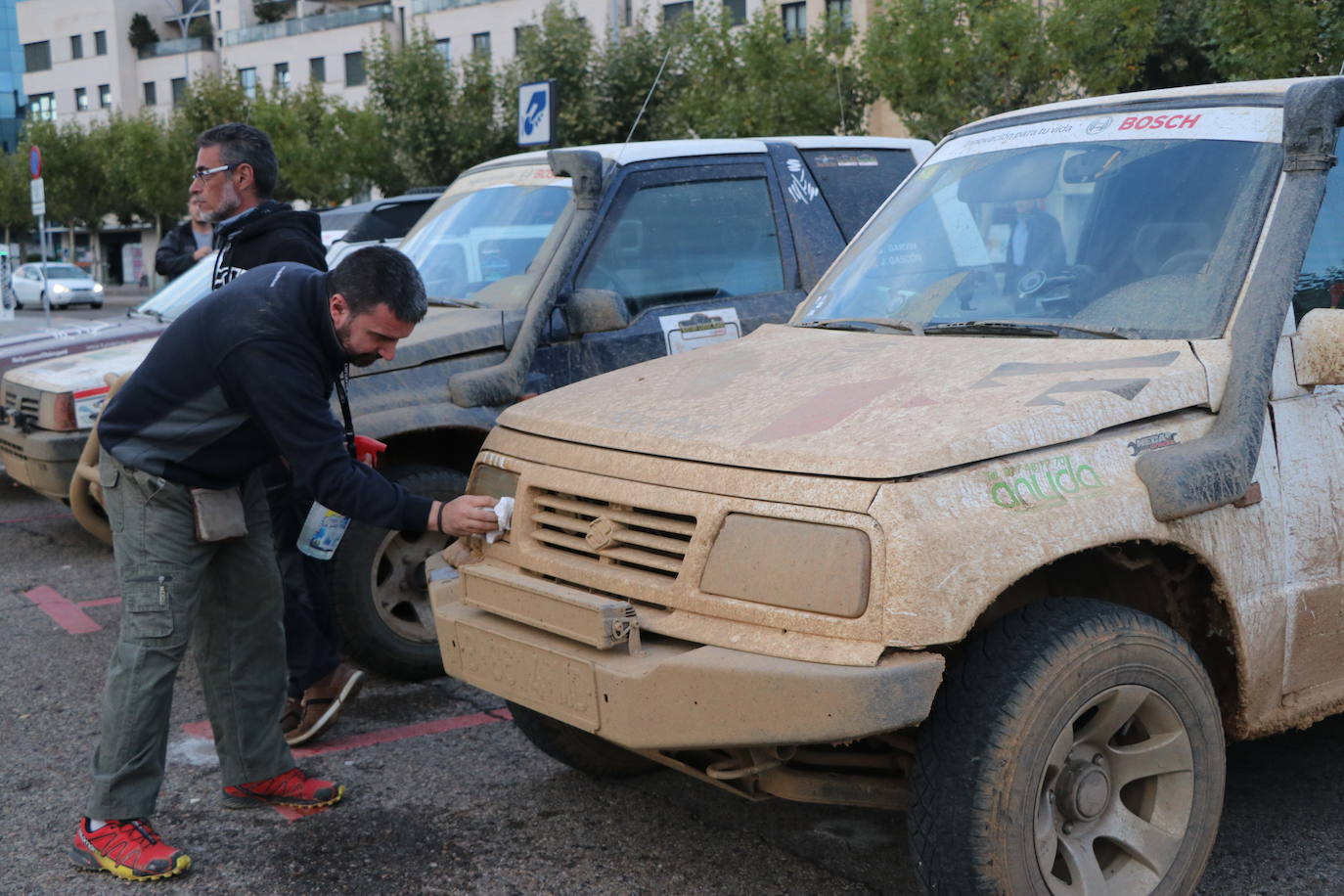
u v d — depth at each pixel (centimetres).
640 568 304
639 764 418
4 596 683
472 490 358
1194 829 306
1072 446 288
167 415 342
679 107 2530
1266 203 339
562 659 302
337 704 454
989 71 1988
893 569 260
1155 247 352
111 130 5512
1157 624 294
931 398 302
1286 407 324
